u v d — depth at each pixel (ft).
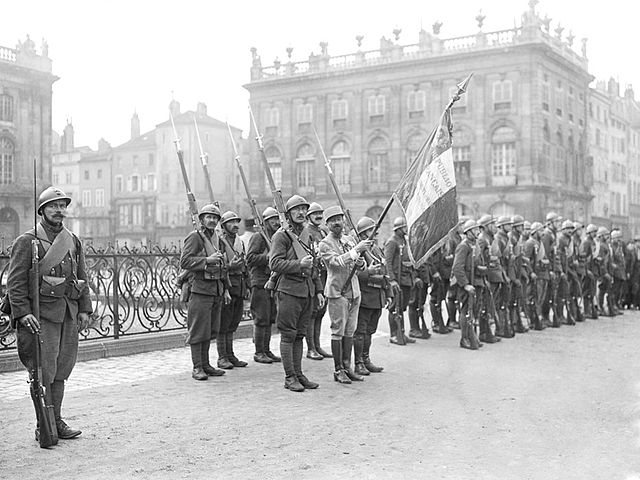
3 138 179.73
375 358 40.37
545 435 24.49
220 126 245.86
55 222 23.02
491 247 49.78
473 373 35.78
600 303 67.51
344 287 32.83
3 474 20.06
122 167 257.34
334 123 191.21
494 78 169.78
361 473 20.40
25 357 22.45
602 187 244.83
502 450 22.74
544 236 57.16
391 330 46.39
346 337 33.76
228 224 38.22
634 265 73.46
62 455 21.76
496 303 49.70
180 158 36.27
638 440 23.95
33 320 21.83
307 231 33.12
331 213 32.81
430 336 49.44
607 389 31.99
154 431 24.43
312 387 31.55
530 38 165.17
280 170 199.72
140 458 21.58
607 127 250.98
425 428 25.22
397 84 181.37
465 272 44.73
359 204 186.29
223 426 25.16
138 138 261.65
